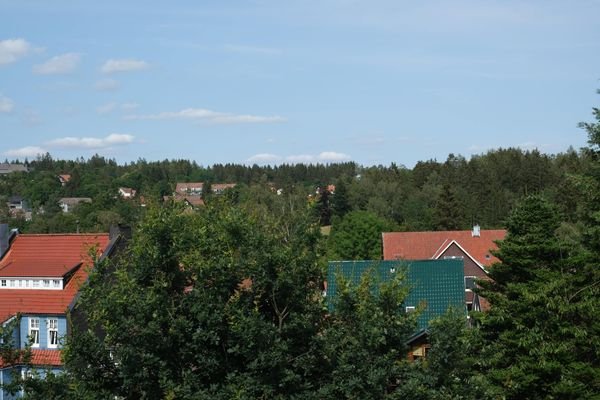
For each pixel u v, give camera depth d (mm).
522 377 28656
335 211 133875
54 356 36031
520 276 32688
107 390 16547
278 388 15906
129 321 16109
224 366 16469
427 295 50094
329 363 16516
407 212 125500
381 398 15461
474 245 82500
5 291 39375
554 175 135125
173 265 17219
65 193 172000
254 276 16719
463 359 17016
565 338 29859
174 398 15648
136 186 179750
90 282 17438
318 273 17344
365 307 16094
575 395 28312
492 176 134250
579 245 32812
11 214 138875
